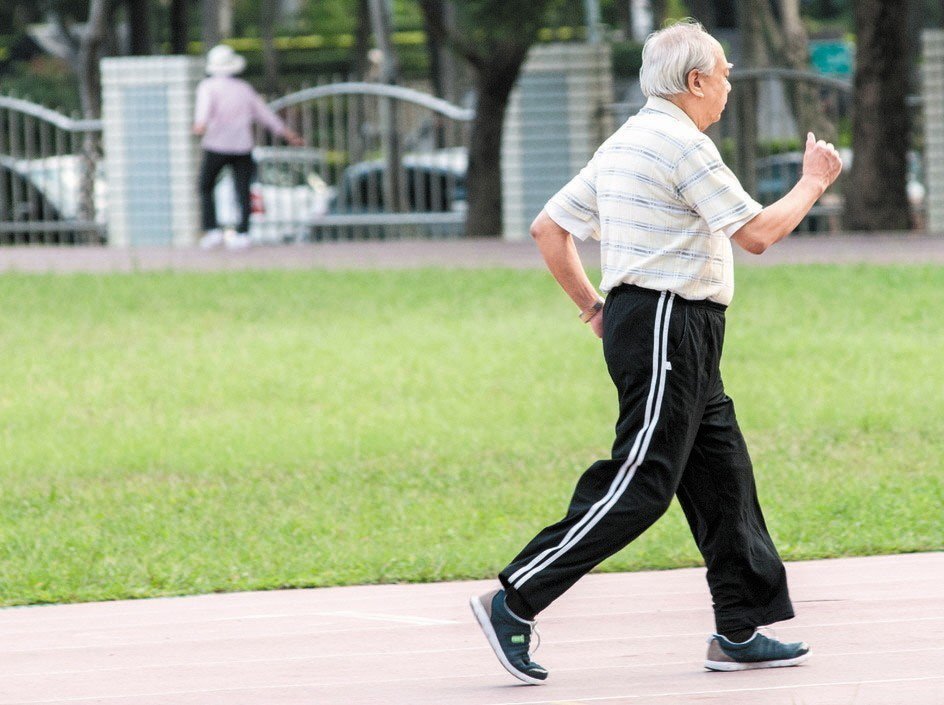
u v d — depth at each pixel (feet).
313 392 111.86
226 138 196.13
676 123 45.57
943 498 77.71
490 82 219.41
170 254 194.90
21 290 156.04
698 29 46.24
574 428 99.66
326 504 82.48
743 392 106.42
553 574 45.62
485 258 179.52
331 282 157.99
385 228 233.14
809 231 227.20
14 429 103.14
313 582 66.85
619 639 53.52
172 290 154.51
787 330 127.65
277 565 69.97
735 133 225.35
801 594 59.82
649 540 71.82
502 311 141.18
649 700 45.09
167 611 61.98
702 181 44.60
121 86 226.17
